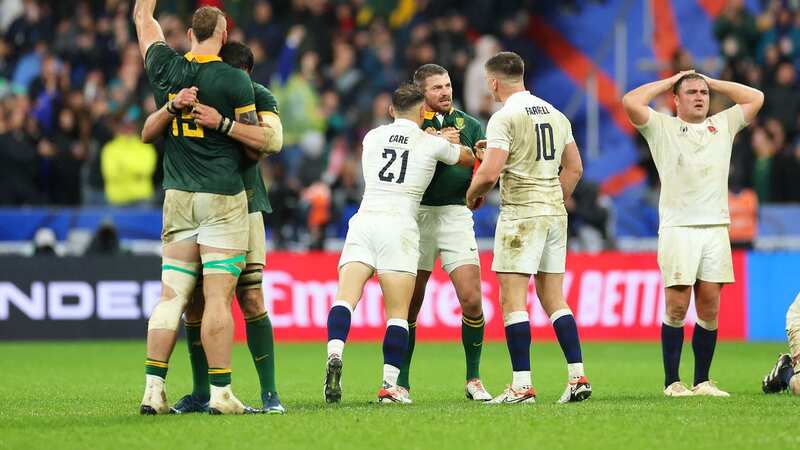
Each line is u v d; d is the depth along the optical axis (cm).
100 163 7206
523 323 3206
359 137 7662
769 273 6525
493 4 8569
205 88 2823
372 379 4272
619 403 3116
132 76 7531
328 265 6372
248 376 4347
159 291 6400
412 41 8081
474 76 7844
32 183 7156
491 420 2694
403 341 3184
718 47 8538
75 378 4294
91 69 7850
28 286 6316
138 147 7169
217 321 2825
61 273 6341
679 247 3409
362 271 3186
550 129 3244
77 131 7319
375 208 3209
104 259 6375
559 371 4581
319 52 8044
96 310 6350
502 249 3231
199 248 2859
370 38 8106
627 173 8069
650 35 8606
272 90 7725
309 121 7644
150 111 7400
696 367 3522
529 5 8594
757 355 5441
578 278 6400
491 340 6322
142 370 4662
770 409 2930
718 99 7644
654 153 3456
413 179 3209
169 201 2845
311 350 5759
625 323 6397
